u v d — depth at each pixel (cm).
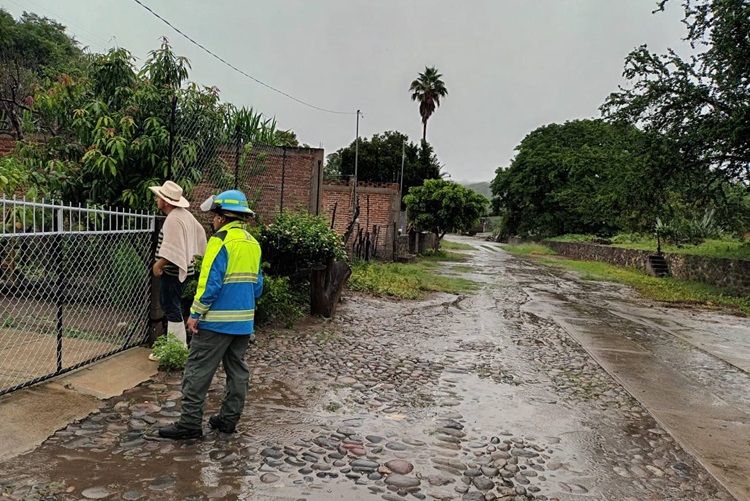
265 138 1240
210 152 901
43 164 774
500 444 429
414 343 779
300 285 966
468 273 2092
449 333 877
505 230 5675
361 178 4294
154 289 584
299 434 415
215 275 374
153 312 583
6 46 2273
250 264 396
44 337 566
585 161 2634
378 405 498
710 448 454
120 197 757
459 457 397
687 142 1688
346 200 2011
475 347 784
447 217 2986
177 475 334
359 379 576
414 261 2398
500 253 3819
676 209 2650
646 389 625
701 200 2039
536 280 2008
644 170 1795
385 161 4197
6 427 367
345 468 363
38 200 686
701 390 637
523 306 1280
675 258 2314
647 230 3027
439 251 3150
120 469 336
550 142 4850
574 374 673
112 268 604
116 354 538
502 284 1766
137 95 771
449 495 338
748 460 432
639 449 442
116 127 756
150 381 496
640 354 818
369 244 1875
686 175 1847
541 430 468
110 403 439
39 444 358
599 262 3170
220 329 379
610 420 509
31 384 435
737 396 621
